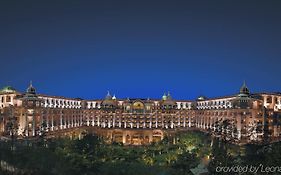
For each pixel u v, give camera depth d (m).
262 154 186.50
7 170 175.88
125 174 197.12
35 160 190.75
